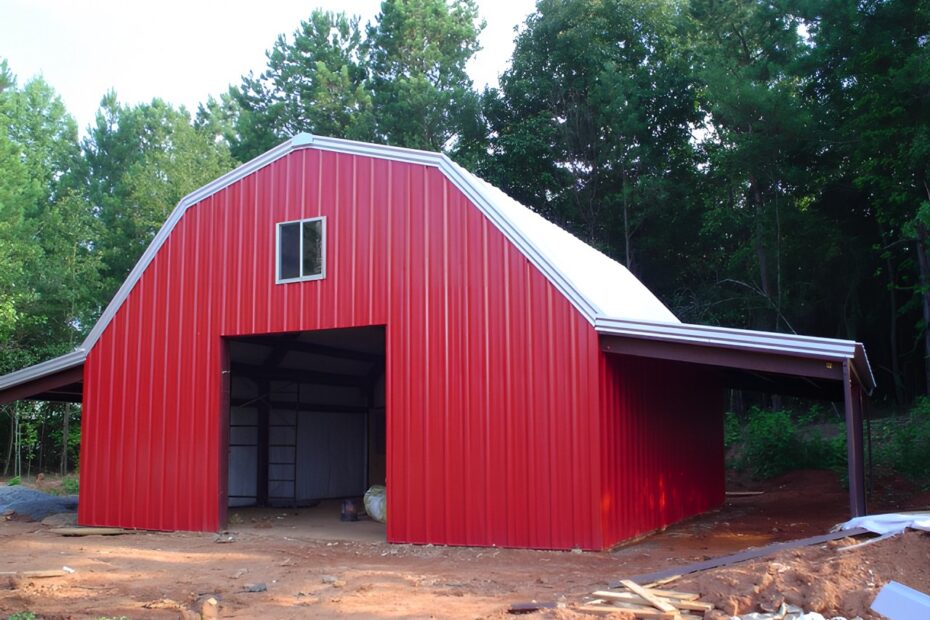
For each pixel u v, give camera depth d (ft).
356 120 125.39
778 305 91.09
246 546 41.16
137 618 25.09
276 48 145.28
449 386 40.47
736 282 97.30
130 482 48.65
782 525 46.83
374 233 43.60
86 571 33.91
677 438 49.19
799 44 91.76
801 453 70.64
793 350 33.01
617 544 37.86
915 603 20.86
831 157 91.09
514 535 37.99
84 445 50.52
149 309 49.75
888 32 77.25
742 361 34.60
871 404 93.76
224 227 48.16
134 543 42.57
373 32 139.03
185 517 46.55
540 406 38.19
